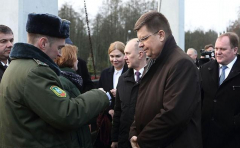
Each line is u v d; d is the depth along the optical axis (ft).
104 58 72.33
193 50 21.44
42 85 4.48
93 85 11.77
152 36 5.57
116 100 8.59
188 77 5.15
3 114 4.66
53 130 4.71
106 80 10.95
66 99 4.66
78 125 4.68
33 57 4.75
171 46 5.63
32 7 11.86
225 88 7.65
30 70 4.54
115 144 8.57
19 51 4.78
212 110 7.79
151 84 5.68
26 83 4.45
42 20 4.89
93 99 5.04
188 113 5.02
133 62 7.93
